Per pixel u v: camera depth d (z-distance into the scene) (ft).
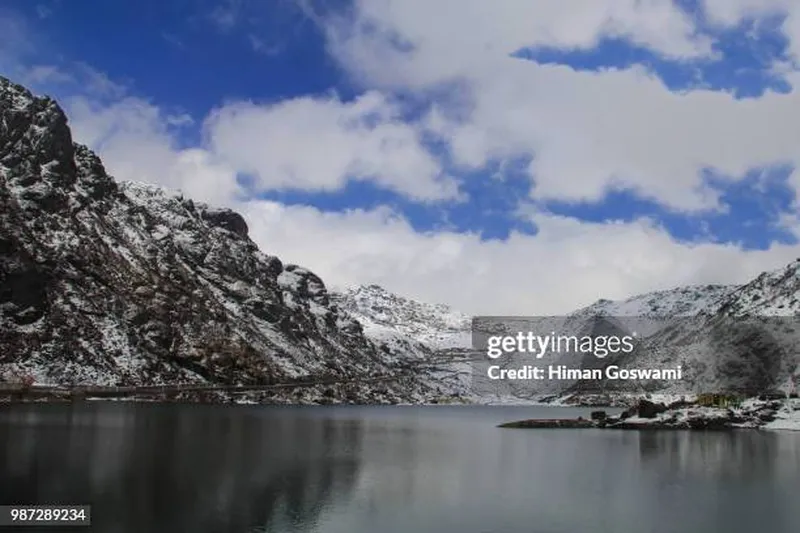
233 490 189.26
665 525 154.51
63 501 166.81
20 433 330.54
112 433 348.59
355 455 297.12
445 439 412.98
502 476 232.32
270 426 484.74
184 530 142.82
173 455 264.11
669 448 332.60
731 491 200.44
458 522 156.56
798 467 255.70
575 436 437.17
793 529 150.30
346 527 150.00
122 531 140.77
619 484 213.87
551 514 166.30
